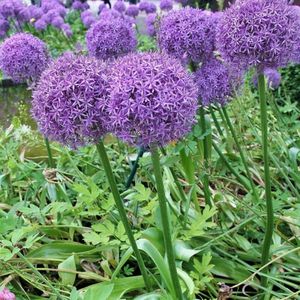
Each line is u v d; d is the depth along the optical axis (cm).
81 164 91
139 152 77
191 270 64
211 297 61
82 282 67
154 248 58
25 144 95
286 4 55
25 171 83
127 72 44
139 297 56
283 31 54
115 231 62
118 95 44
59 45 216
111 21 84
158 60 45
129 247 61
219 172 84
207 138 75
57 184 78
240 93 78
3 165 86
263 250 63
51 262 67
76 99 47
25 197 78
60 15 233
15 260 64
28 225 68
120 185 83
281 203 73
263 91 57
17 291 62
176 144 70
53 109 47
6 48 79
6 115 137
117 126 45
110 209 67
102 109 47
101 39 82
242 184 81
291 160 84
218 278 65
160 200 49
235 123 103
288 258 67
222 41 57
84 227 70
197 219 66
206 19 67
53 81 48
